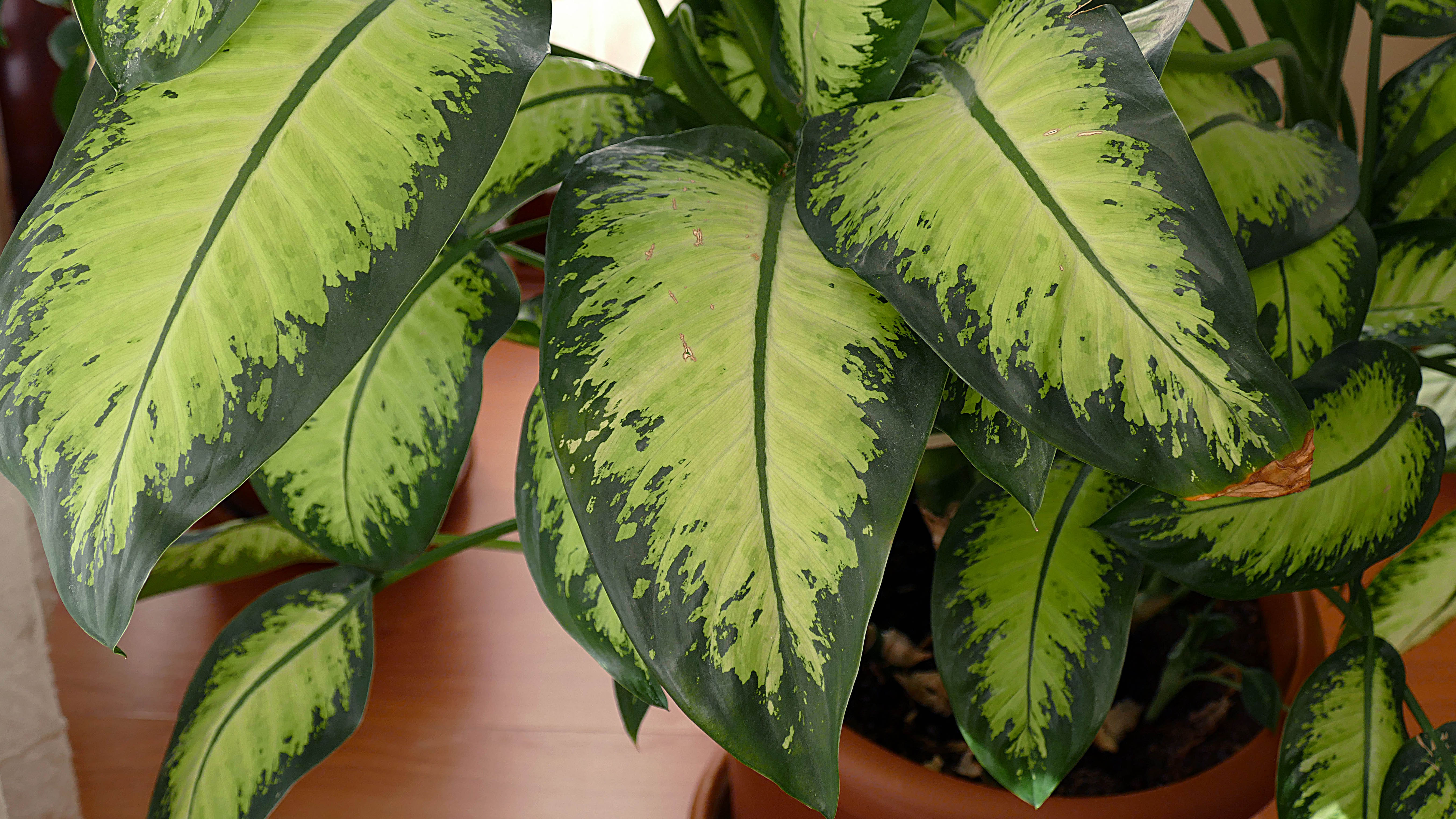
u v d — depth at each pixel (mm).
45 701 1513
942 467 1198
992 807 1066
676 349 860
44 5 2053
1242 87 1102
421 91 861
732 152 948
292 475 1046
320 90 860
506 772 1590
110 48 844
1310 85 1162
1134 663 1270
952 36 1169
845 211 874
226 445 808
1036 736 1058
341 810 1528
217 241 830
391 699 1694
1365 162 1179
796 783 811
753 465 840
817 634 823
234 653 1137
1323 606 1696
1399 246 1156
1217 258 828
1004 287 835
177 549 1284
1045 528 1104
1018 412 818
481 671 1749
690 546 828
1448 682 1598
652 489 834
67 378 816
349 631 1144
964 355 828
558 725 1665
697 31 1212
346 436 1047
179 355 816
